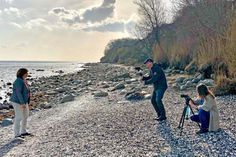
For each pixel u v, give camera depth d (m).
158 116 12.82
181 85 22.42
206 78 23.44
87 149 9.57
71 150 9.64
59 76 55.88
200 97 10.30
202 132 10.07
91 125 12.91
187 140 9.48
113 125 12.45
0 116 18.58
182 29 43.91
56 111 18.72
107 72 54.22
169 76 30.86
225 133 9.76
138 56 90.38
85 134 11.48
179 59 37.06
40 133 12.69
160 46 47.41
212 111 10.07
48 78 52.62
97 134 11.29
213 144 8.83
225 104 14.31
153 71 12.45
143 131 11.08
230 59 19.92
